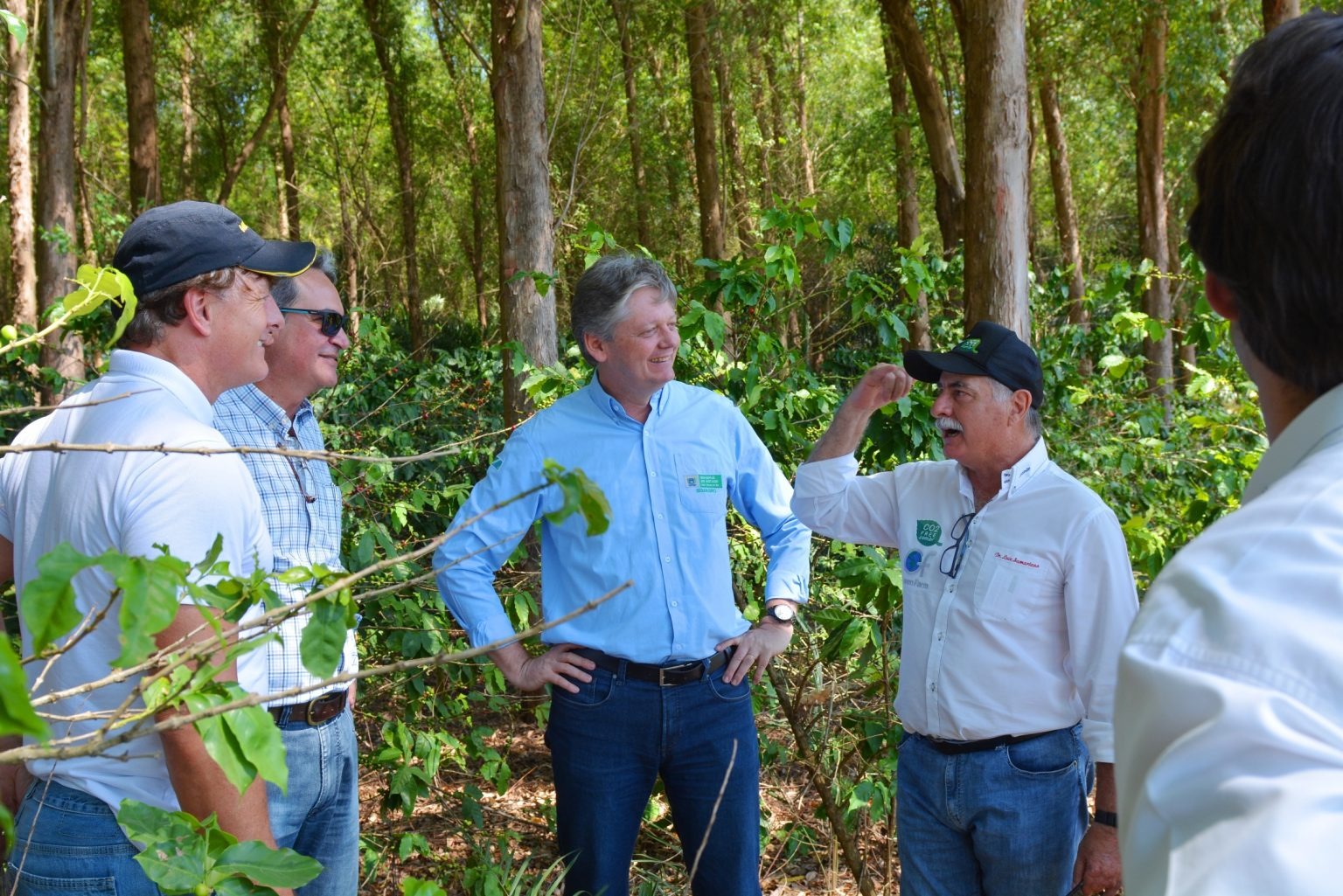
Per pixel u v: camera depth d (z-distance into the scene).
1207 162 0.79
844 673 3.93
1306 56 0.72
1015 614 2.38
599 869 2.81
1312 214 0.69
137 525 1.56
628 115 17.98
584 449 2.80
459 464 5.91
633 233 20.09
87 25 14.47
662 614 2.76
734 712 2.85
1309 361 0.72
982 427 2.41
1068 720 2.44
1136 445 5.20
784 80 19.42
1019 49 4.04
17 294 12.45
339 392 6.50
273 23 18.20
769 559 3.21
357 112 23.02
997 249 4.06
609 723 2.77
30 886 1.65
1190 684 0.57
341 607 1.07
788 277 3.68
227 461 1.67
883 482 2.75
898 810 2.66
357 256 21.20
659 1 15.09
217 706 1.01
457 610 2.85
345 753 2.48
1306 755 0.53
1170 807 0.56
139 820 1.13
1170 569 0.65
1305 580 0.58
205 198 23.08
